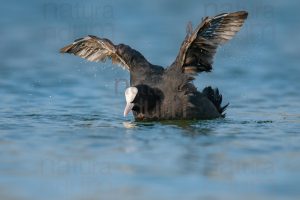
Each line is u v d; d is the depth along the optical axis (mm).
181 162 11477
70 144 12898
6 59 25969
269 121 15602
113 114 16703
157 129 14453
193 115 15523
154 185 10227
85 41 17047
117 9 35469
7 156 11969
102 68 23469
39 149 12492
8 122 15273
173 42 28750
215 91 16453
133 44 28328
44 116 16203
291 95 19500
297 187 10117
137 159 11703
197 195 9773
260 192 9891
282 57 25438
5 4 36594
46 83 21234
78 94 19641
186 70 15719
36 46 28984
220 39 15453
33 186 10258
